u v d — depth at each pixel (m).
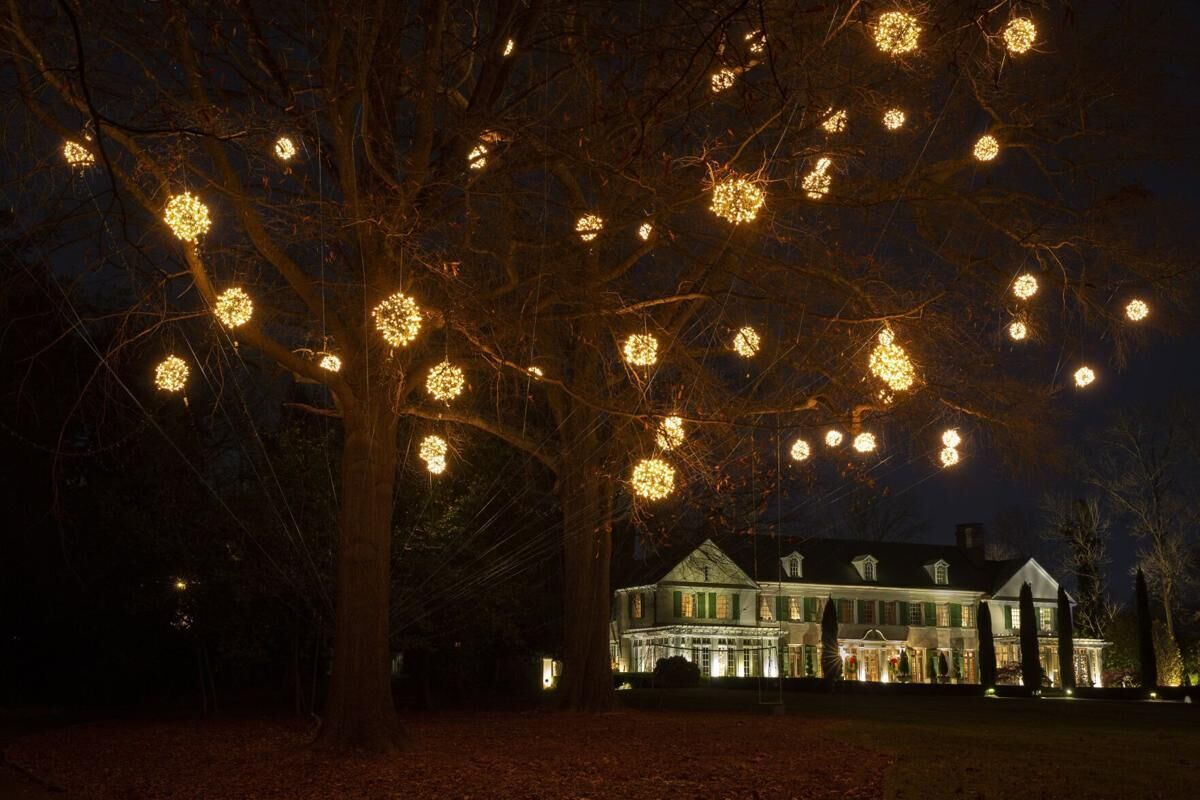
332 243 15.02
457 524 24.48
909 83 13.31
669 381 14.55
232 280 13.75
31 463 24.45
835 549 64.88
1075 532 59.22
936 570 65.38
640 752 15.28
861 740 17.66
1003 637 65.31
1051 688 51.25
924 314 14.77
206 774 13.20
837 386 13.23
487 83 14.67
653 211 14.16
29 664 29.39
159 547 22.61
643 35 10.77
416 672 28.48
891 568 65.19
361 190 15.07
